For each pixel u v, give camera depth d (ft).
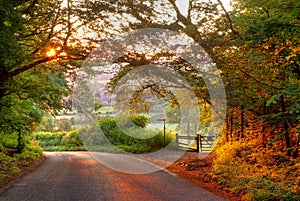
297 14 26.20
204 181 34.17
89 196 26.68
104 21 38.11
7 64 32.76
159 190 29.09
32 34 38.81
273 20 26.03
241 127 49.08
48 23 38.58
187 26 37.24
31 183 33.53
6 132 56.03
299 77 28.66
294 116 27.50
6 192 28.71
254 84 36.04
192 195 26.99
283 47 27.48
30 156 63.62
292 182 27.68
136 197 26.20
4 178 36.45
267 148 39.99
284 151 39.42
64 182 33.96
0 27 28.37
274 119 29.32
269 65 31.04
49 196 26.86
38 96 46.91
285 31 25.93
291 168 32.04
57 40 39.99
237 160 38.93
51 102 51.85
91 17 36.94
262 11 29.40
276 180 29.25
